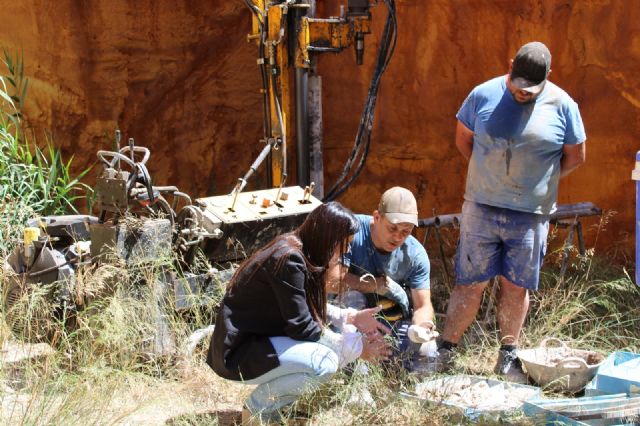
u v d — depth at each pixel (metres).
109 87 7.04
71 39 6.85
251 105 7.61
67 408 3.66
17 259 4.69
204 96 7.52
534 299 5.34
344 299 4.29
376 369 4.10
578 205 5.47
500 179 4.41
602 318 5.05
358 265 4.30
